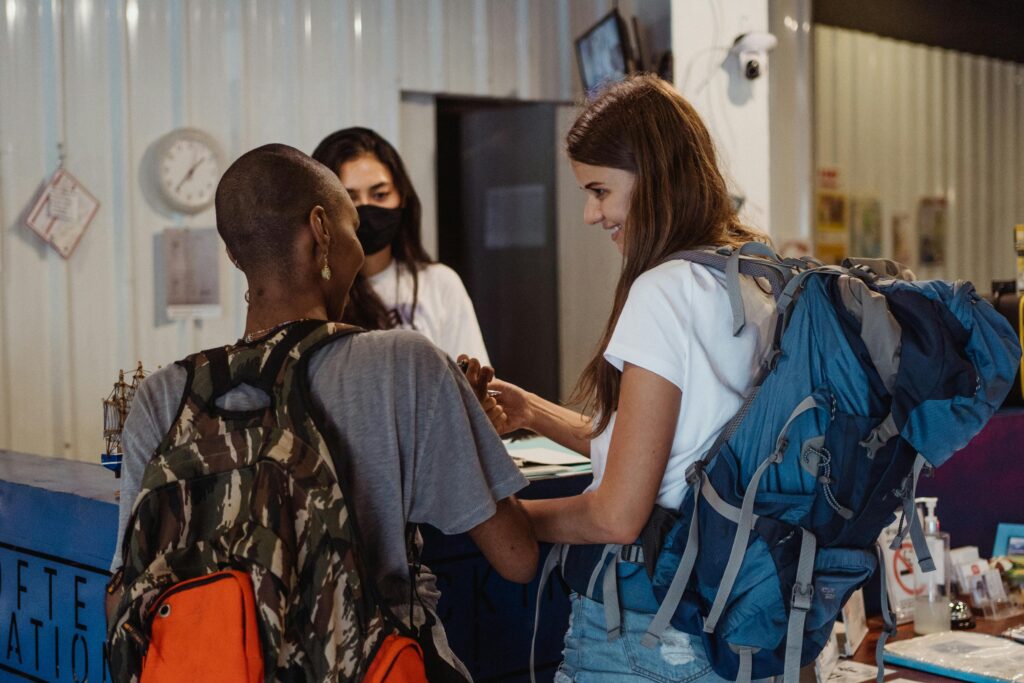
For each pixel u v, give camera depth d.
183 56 4.01
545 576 1.59
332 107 4.31
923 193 6.31
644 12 4.80
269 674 1.23
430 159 4.62
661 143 1.44
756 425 1.35
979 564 2.32
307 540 1.26
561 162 5.02
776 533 1.33
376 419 1.32
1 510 2.08
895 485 1.36
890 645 2.05
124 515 1.34
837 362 1.33
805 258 1.44
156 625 1.23
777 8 5.34
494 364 5.33
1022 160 6.87
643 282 1.39
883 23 5.94
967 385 1.32
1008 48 6.63
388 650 1.25
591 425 1.78
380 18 4.39
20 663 2.04
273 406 1.31
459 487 1.37
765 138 4.58
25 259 3.76
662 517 1.40
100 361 3.90
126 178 3.92
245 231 1.38
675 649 1.41
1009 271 6.83
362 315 2.90
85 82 3.84
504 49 4.70
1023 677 1.84
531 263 5.20
